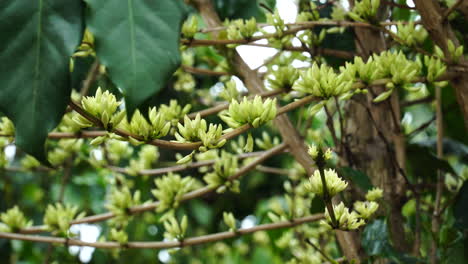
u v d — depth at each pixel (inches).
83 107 27.9
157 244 42.0
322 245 48.1
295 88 31.5
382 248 36.5
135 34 26.7
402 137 41.9
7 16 26.4
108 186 72.4
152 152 51.3
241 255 89.1
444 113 51.6
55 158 52.2
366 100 43.4
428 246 40.9
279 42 39.6
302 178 49.4
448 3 39.6
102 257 81.5
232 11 52.4
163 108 40.7
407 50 44.9
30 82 26.2
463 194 38.5
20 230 42.4
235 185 42.7
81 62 58.6
